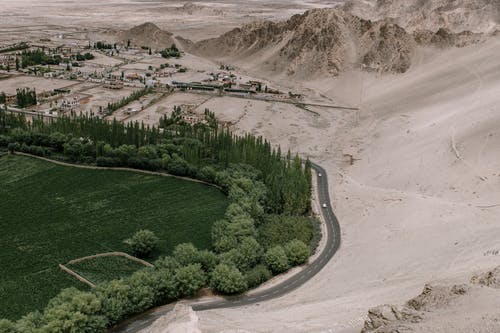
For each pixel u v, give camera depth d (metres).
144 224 152.75
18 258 132.25
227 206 165.88
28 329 94.00
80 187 176.38
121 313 105.44
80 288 121.06
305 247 136.00
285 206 165.38
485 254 104.00
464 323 54.62
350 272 123.31
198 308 113.81
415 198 158.38
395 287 100.62
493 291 64.12
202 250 133.00
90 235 145.12
